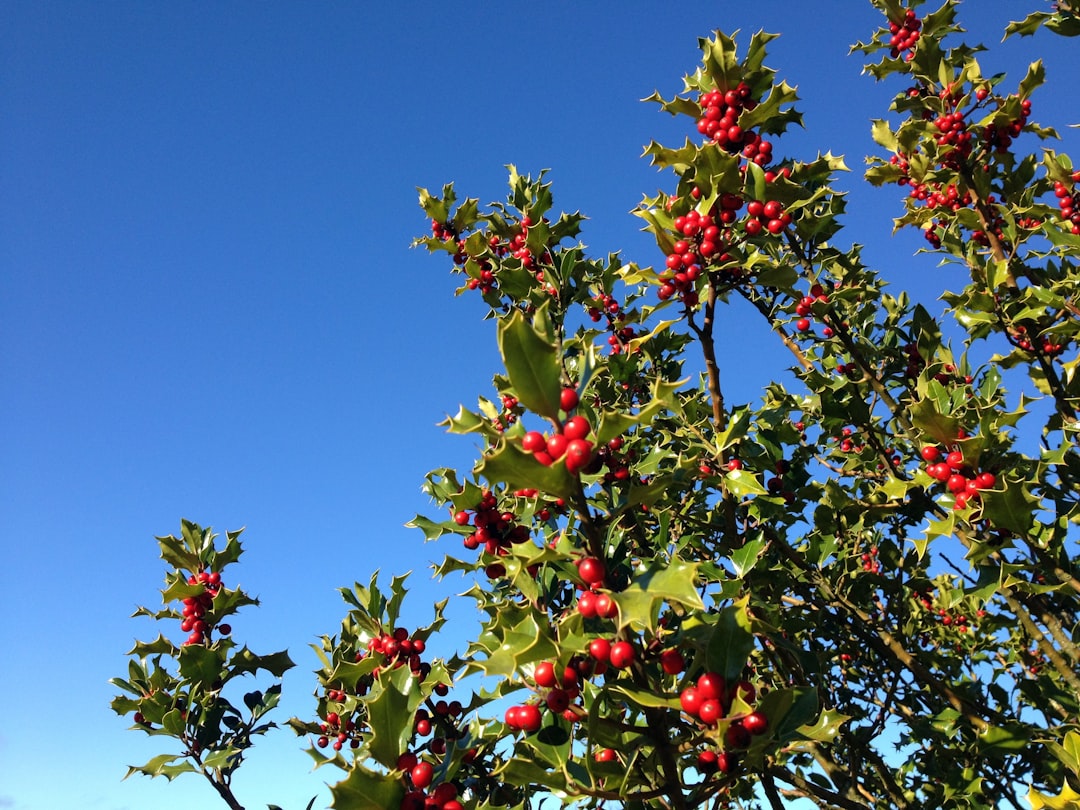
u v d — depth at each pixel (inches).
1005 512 18.0
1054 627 23.0
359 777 13.6
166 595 23.5
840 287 30.4
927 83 27.1
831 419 25.8
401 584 18.9
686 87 21.7
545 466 12.6
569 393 13.3
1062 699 23.5
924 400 18.7
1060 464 22.7
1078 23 23.6
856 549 26.4
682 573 12.5
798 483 23.9
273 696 23.5
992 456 19.2
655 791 13.6
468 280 27.8
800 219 25.1
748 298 20.5
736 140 20.3
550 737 15.2
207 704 22.2
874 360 28.4
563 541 14.4
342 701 20.3
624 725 13.7
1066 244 23.2
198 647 22.1
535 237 26.4
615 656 13.0
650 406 12.7
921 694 27.8
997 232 26.2
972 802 23.0
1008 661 33.3
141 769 20.8
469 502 16.7
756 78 20.6
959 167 25.9
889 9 27.9
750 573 22.5
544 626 14.3
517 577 16.0
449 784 14.5
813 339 29.8
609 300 27.2
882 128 29.8
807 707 13.8
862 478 28.4
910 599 32.9
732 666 13.3
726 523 21.5
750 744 13.1
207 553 25.2
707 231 18.9
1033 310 23.3
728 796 19.7
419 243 28.3
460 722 18.3
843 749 28.1
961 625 34.6
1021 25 24.7
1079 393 23.3
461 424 13.2
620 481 17.9
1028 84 25.2
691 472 14.9
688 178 19.4
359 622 18.8
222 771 21.3
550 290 25.3
